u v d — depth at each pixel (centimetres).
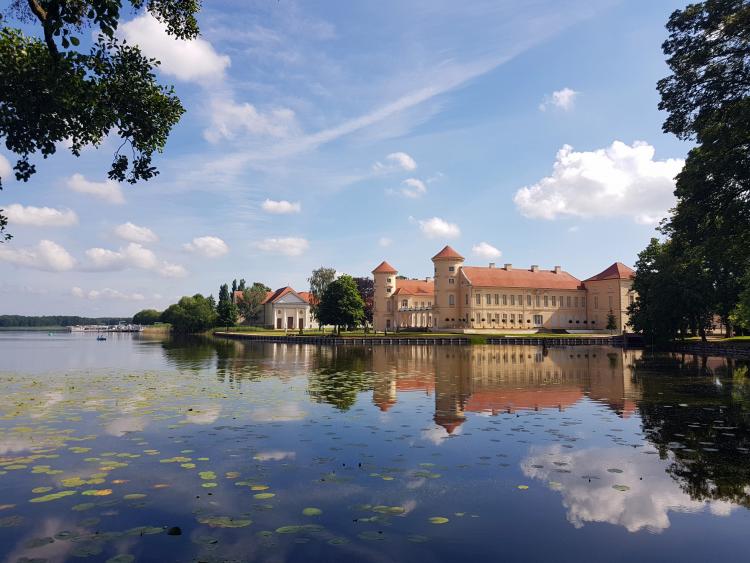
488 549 593
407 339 7525
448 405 1568
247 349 5628
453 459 950
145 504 720
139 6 1257
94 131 1255
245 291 13862
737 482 823
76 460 928
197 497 748
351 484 809
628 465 915
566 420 1329
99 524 652
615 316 9850
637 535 630
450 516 686
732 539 621
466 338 7594
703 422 1302
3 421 1270
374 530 641
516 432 1179
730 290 5344
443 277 9875
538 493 773
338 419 1325
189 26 1345
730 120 2473
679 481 828
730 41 2511
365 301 11619
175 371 2711
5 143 1162
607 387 2047
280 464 912
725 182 2609
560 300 10269
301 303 13438
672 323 5575
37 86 1096
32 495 752
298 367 3034
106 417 1327
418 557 571
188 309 14088
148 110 1321
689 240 2845
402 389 1966
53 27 1005
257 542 605
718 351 4700
